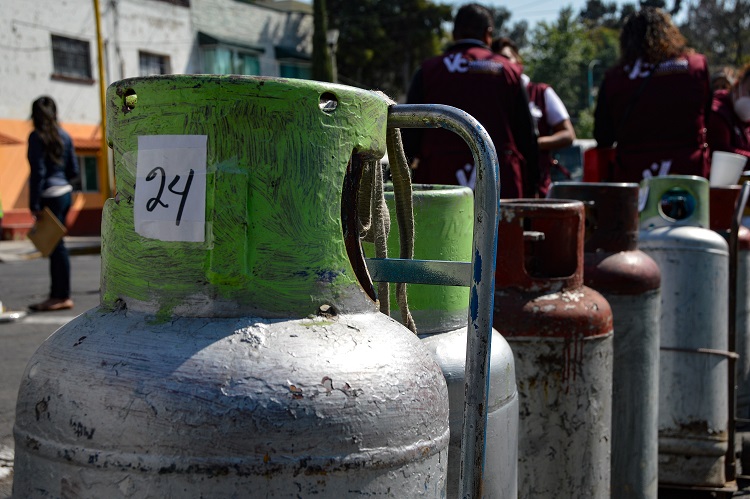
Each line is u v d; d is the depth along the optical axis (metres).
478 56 3.49
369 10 33.16
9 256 12.97
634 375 2.44
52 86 19.14
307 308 1.04
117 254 1.07
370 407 0.97
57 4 19.14
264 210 1.01
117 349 0.99
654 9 3.89
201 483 0.91
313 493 0.93
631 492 2.47
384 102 1.15
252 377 0.94
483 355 1.11
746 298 3.77
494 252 1.11
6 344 4.85
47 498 0.98
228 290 1.01
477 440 1.11
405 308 1.41
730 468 3.03
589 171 4.08
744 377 3.83
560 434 2.02
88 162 19.89
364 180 1.26
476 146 1.11
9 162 18.27
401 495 1.00
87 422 0.95
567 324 1.99
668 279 2.92
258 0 29.19
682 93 3.75
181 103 1.01
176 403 0.92
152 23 21.77
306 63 27.92
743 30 35.22
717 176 3.87
